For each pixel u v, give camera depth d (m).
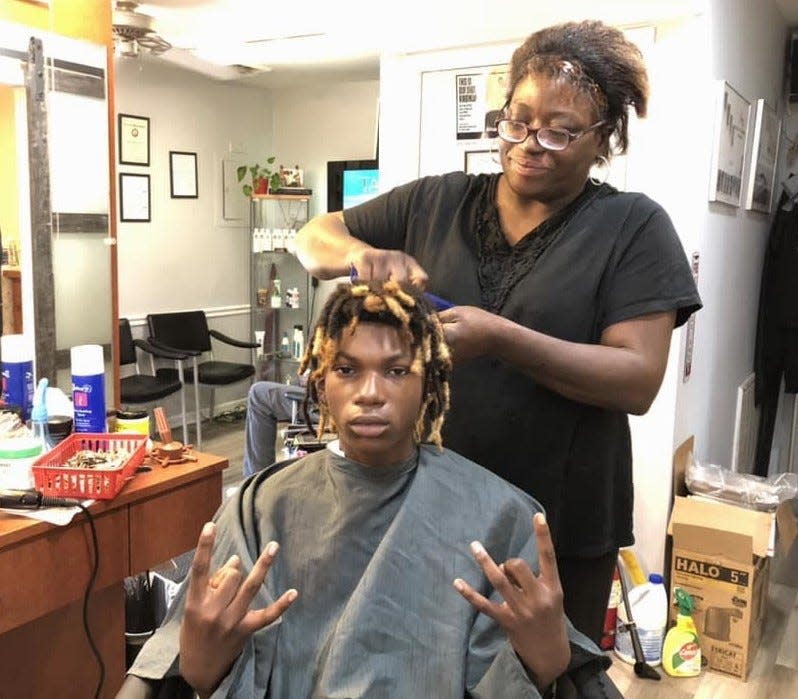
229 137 4.75
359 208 1.23
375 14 2.71
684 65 2.17
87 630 1.55
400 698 0.79
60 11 1.81
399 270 0.96
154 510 1.58
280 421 2.97
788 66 3.37
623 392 0.97
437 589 0.83
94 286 1.93
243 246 4.95
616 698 0.82
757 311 3.36
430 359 0.86
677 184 2.22
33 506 1.39
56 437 1.59
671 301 1.00
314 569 0.86
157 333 4.26
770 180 3.21
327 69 4.23
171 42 3.55
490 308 1.05
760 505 2.26
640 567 2.32
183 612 0.80
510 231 1.07
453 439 1.07
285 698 0.82
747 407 3.23
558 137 0.95
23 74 1.72
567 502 1.06
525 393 1.03
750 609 2.17
